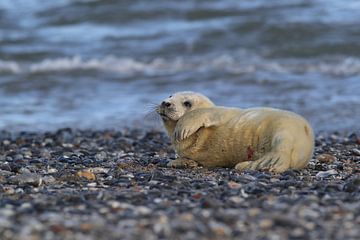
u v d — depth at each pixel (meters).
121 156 43.91
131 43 105.00
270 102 72.06
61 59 97.94
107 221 23.89
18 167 38.00
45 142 53.31
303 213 25.17
